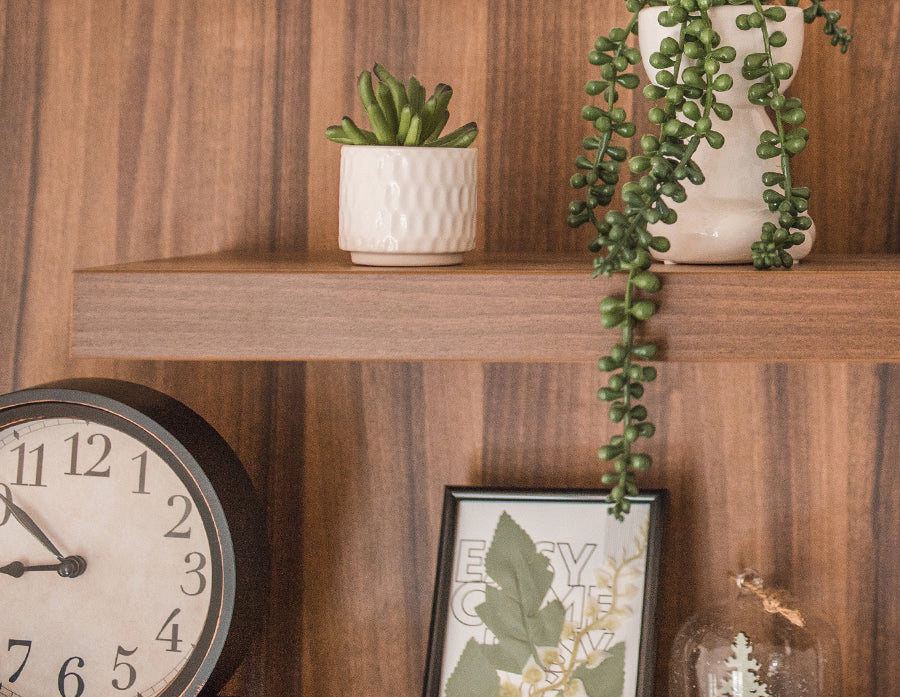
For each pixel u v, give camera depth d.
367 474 0.78
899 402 0.75
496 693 0.73
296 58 0.77
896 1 0.74
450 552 0.75
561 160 0.76
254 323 0.55
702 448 0.76
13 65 0.78
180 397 0.79
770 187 0.59
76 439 0.69
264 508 0.79
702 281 0.53
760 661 0.65
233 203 0.78
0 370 0.79
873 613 0.76
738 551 0.76
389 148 0.58
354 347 0.54
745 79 0.57
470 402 0.78
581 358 0.54
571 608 0.73
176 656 0.67
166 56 0.78
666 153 0.52
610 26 0.75
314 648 0.79
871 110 0.75
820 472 0.76
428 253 0.59
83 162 0.79
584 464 0.77
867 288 0.52
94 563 0.68
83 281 0.55
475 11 0.76
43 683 0.68
